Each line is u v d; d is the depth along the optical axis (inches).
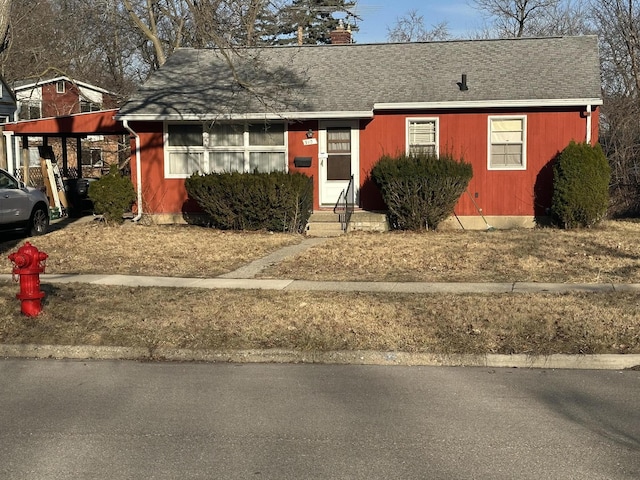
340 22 1004.6
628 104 1047.6
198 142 770.8
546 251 552.7
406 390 261.6
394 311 360.8
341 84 785.6
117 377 281.3
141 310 366.3
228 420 228.4
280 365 299.3
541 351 298.8
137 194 774.5
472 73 782.5
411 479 181.5
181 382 273.7
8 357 313.9
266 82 795.4
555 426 221.0
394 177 686.5
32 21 1216.8
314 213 729.6
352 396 254.5
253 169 767.1
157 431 218.2
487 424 223.0
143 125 771.4
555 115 725.9
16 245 596.7
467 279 455.5
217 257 545.0
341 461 193.3
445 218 714.2
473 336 318.0
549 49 815.1
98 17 1123.9
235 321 344.2
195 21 808.9
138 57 1429.6
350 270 489.1
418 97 741.3
